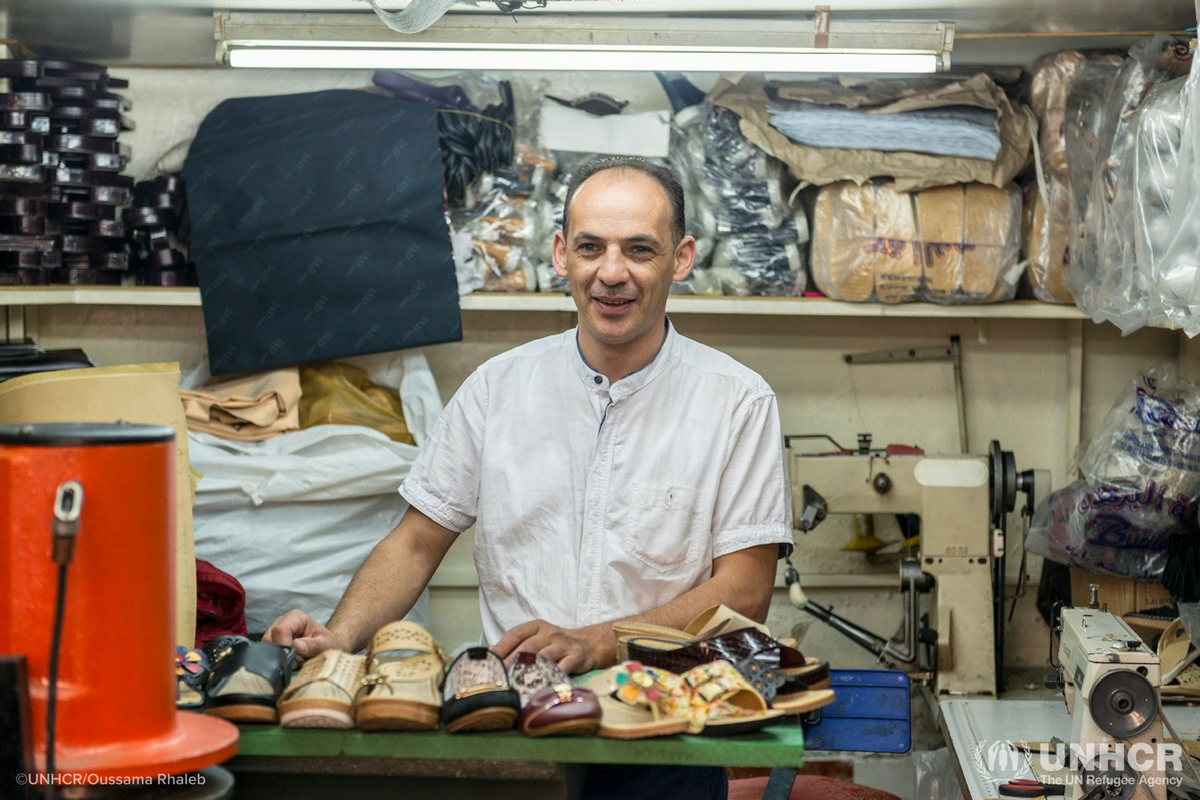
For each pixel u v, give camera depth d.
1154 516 3.22
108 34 3.42
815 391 4.02
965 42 3.48
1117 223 2.84
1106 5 3.11
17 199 3.20
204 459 3.31
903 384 4.02
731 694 1.50
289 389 3.43
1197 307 2.39
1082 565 3.37
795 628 4.04
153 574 1.33
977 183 3.49
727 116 3.52
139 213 3.55
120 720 1.31
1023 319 3.99
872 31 3.04
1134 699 2.04
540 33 3.02
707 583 2.05
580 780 1.80
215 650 1.77
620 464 2.12
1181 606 3.02
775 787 2.53
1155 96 2.64
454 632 4.04
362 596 2.12
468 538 3.98
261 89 3.76
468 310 3.93
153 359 3.92
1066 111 3.39
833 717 2.91
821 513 3.40
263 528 3.35
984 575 3.40
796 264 3.56
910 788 3.25
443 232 3.42
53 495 1.28
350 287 3.42
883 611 4.03
